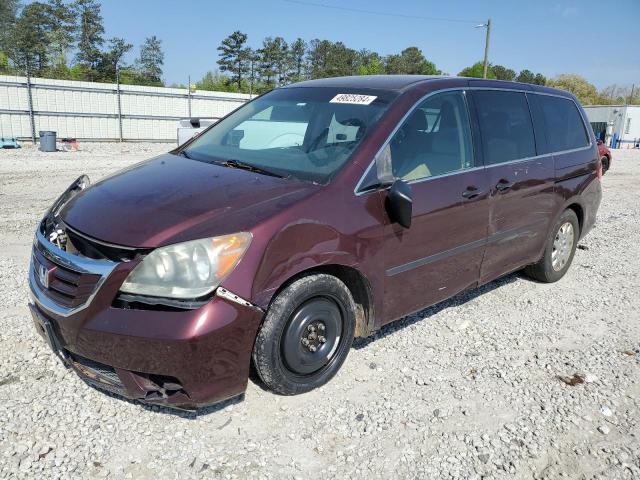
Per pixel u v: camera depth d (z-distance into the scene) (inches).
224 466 107.0
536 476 109.7
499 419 126.9
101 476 102.6
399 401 131.4
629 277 234.2
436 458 113.0
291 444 114.4
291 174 135.1
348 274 133.5
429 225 146.6
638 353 163.0
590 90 3351.4
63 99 903.7
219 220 112.5
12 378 131.0
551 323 181.9
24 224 280.1
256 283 111.0
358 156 134.4
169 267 105.8
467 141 162.7
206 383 108.9
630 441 121.8
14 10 2445.9
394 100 148.5
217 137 166.7
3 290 183.3
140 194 125.8
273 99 174.4
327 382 136.4
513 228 180.7
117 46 2127.2
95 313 107.0
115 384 110.9
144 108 997.8
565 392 139.4
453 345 161.5
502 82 186.9
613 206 415.8
